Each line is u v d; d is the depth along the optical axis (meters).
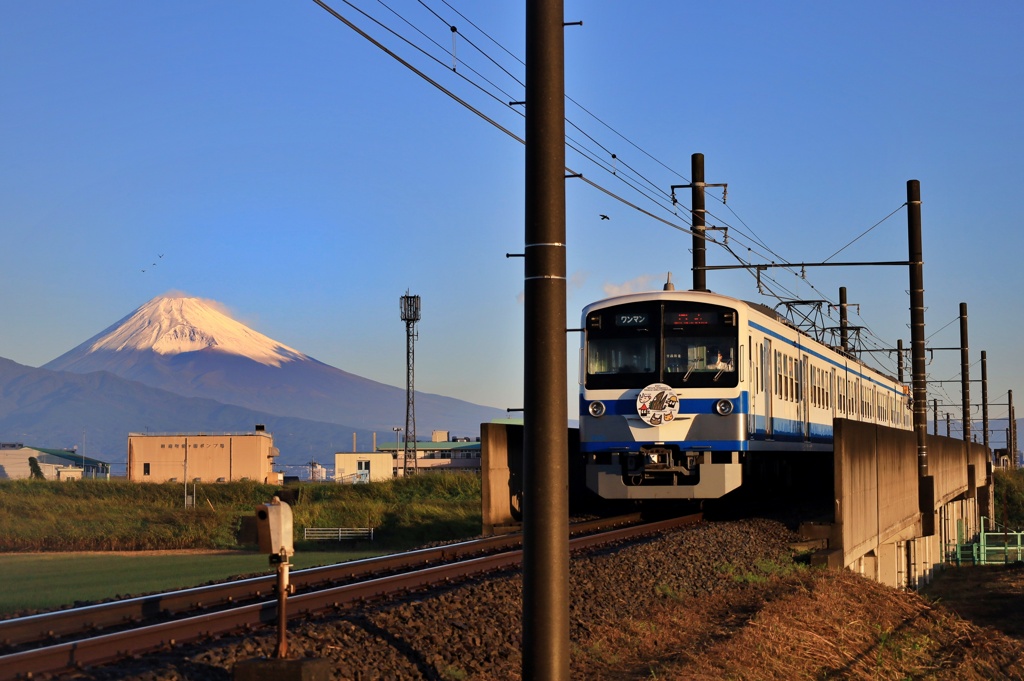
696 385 19.56
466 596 11.37
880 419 39.06
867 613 15.67
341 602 10.66
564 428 8.16
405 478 54.97
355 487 53.44
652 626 11.92
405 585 11.95
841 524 18.20
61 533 43.56
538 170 8.05
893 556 24.92
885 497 23.19
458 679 8.99
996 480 70.75
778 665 11.14
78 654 7.82
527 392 8.16
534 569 8.11
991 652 16.12
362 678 8.32
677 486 19.66
